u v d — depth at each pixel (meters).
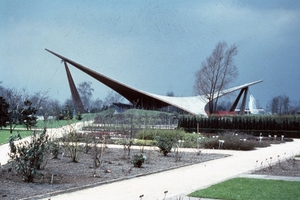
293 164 16.44
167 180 13.12
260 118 40.78
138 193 10.94
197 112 60.00
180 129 33.78
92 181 12.53
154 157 19.39
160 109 62.91
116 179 12.98
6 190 10.94
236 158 19.77
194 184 12.40
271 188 11.34
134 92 58.34
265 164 17.12
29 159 12.20
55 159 17.39
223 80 63.69
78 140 20.77
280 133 39.78
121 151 21.70
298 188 11.35
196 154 21.03
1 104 36.84
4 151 20.59
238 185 11.80
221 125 41.59
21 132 35.25
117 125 35.03
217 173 14.72
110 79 55.22
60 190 11.07
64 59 54.25
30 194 10.51
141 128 33.44
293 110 72.12
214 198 10.14
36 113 39.94
